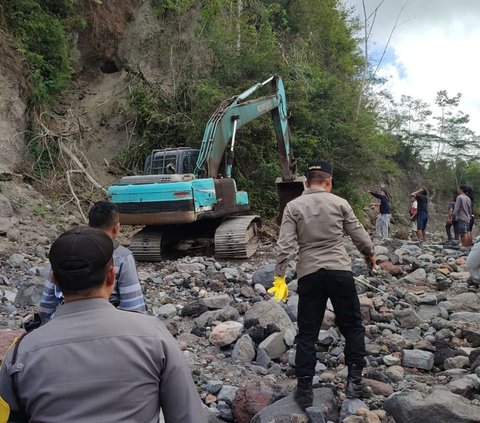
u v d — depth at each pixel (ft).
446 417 10.79
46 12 54.60
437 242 46.19
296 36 79.82
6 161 44.62
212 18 64.03
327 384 13.99
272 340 16.42
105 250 5.96
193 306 21.09
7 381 5.51
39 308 9.77
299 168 60.70
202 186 32.99
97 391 5.38
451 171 172.86
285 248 12.35
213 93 54.13
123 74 62.03
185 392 5.82
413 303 21.44
